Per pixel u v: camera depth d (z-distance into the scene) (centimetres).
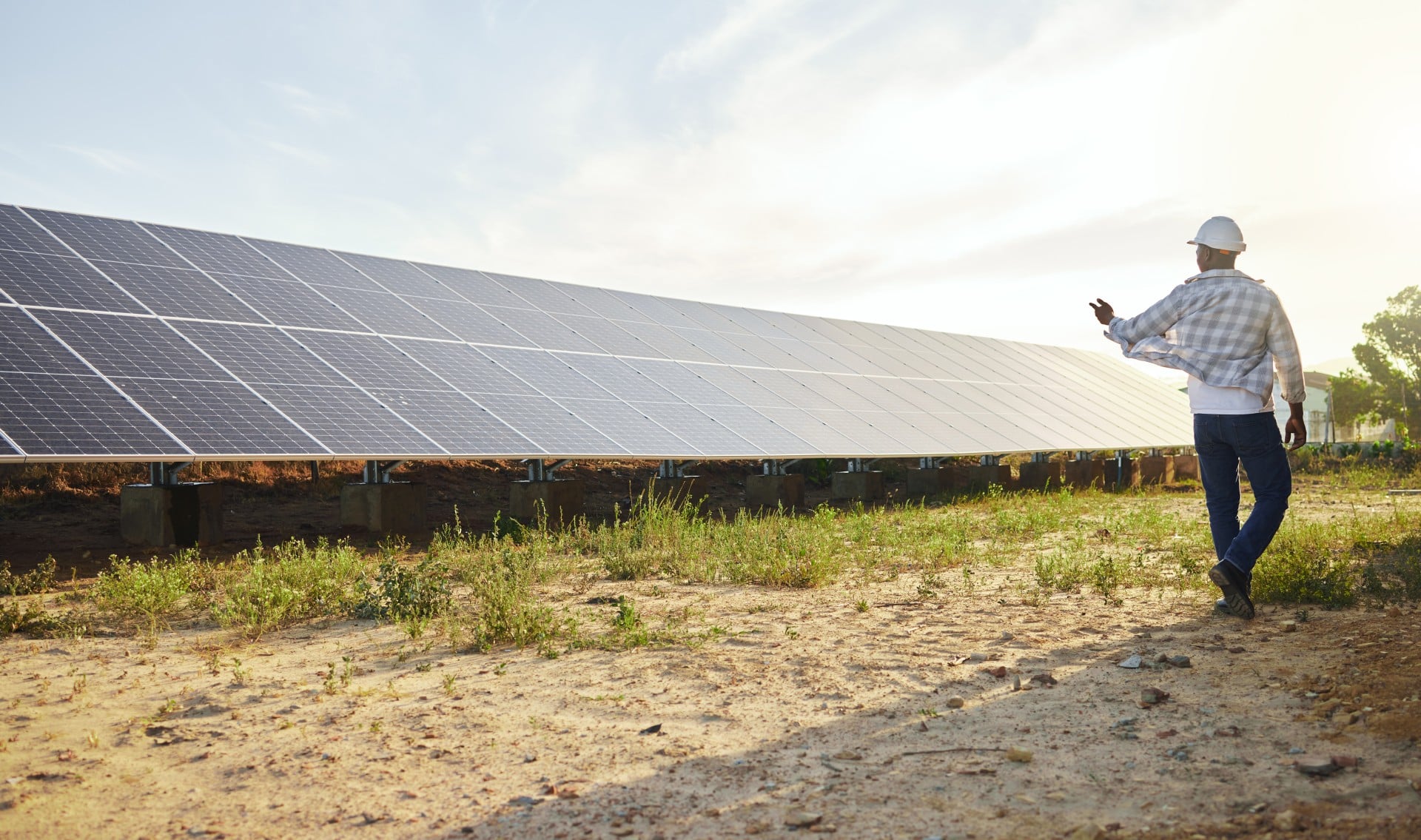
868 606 833
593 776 411
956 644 657
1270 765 379
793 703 520
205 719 517
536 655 666
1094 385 3706
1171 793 357
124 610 842
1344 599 721
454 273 2189
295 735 483
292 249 1952
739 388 2138
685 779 403
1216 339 675
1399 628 607
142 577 900
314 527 1590
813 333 2878
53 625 784
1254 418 670
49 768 435
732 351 2397
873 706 507
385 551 1261
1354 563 959
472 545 1352
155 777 423
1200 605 771
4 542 1351
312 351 1559
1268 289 671
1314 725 425
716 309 2728
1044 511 1733
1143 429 3319
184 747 466
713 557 1144
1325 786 350
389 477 1572
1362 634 600
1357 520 1330
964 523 1562
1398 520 1346
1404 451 3950
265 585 891
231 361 1433
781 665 611
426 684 589
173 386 1307
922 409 2514
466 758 441
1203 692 496
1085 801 356
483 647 680
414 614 805
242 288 1695
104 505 1767
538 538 1377
